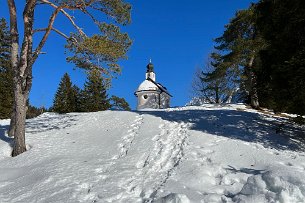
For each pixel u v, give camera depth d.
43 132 15.71
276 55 13.66
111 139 13.88
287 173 6.48
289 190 6.10
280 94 12.95
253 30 26.98
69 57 14.17
